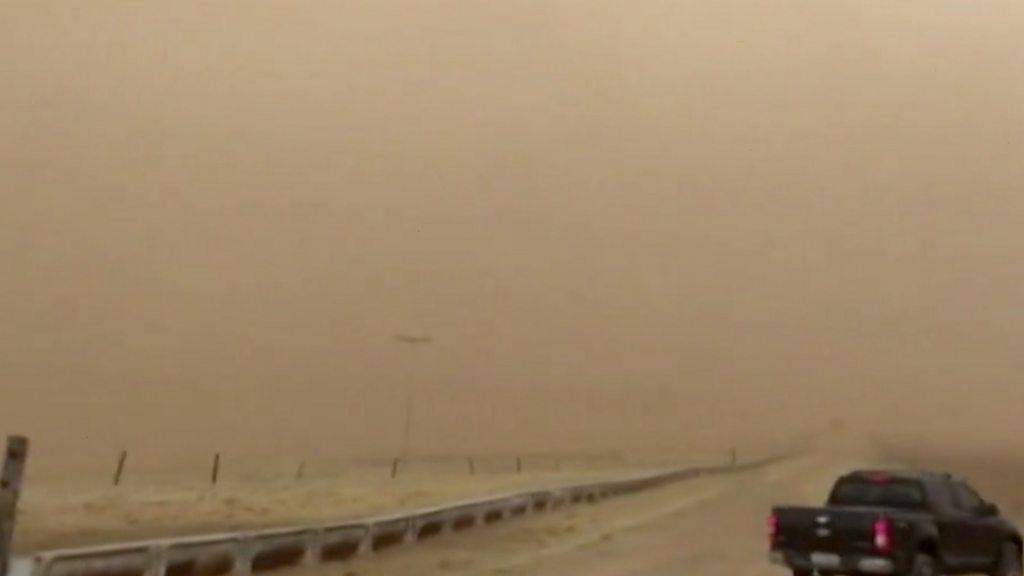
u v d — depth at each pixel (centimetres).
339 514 3375
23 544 1875
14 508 1155
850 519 1784
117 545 1260
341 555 1984
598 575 2081
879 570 1750
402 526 2325
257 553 1642
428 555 2244
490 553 2370
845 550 1781
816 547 1811
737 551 2653
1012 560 2088
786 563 1853
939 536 1841
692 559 2438
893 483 1923
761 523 3566
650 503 4456
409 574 1934
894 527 1755
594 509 3994
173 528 2488
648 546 2712
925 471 2028
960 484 2025
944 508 1911
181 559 1402
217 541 1508
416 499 4266
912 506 1891
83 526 2367
